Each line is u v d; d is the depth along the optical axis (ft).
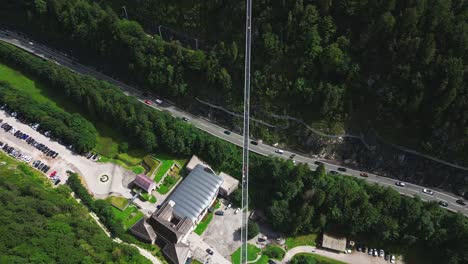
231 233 589.73
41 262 448.65
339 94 611.88
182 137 649.61
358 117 634.43
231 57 651.25
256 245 581.53
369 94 620.49
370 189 580.30
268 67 650.84
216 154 635.66
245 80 649.61
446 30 553.23
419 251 572.10
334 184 581.12
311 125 644.69
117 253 505.25
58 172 636.89
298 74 636.48
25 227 482.28
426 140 599.98
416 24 569.23
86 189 619.26
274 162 606.55
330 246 573.74
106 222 576.20
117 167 652.89
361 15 602.85
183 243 560.20
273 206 582.76
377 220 558.56
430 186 611.88
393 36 581.12
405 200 556.10
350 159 639.35
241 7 644.69
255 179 634.84
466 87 548.72
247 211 599.98
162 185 636.48
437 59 556.51
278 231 594.24
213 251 571.28
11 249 454.40
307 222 574.56
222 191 619.67
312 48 618.85
